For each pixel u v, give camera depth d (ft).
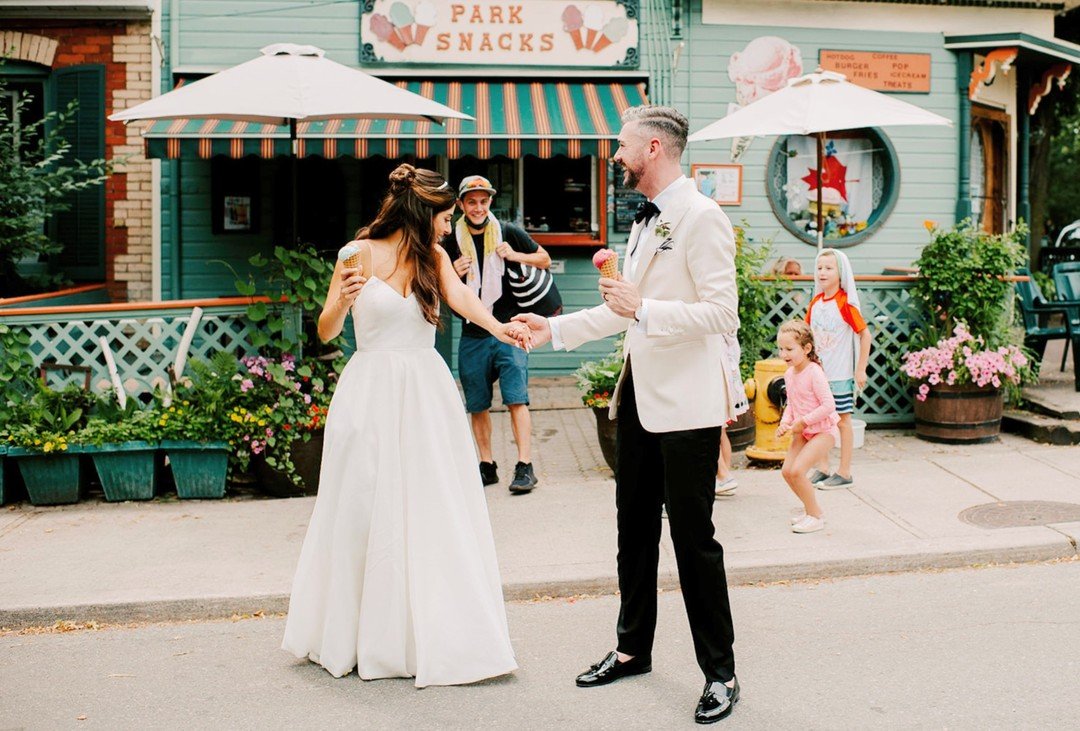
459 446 14.69
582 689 13.75
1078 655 14.39
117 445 23.58
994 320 28.81
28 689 14.33
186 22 34.65
